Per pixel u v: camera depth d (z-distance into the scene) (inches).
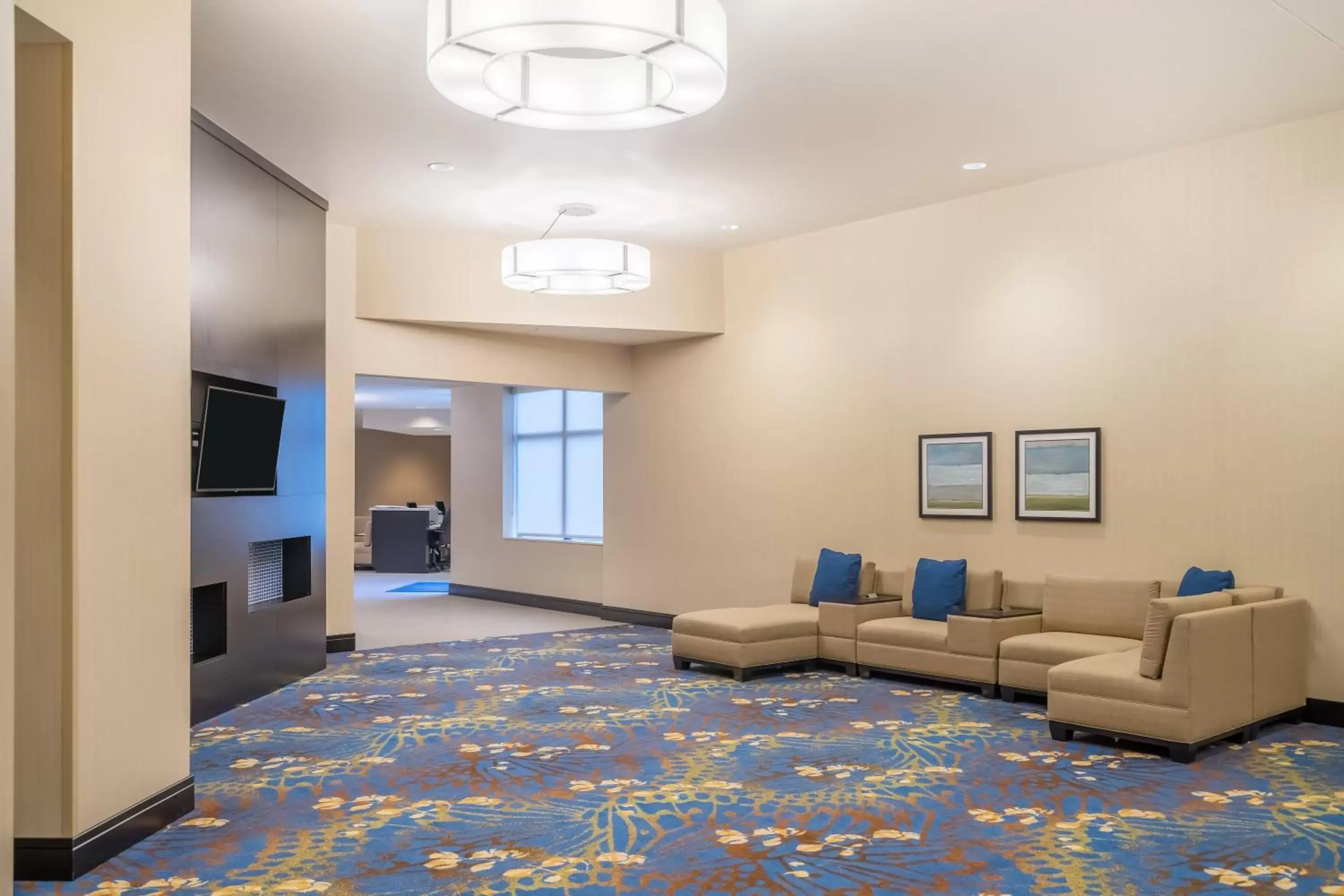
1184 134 285.1
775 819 191.6
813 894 155.9
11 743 86.7
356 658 371.9
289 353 315.3
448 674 341.1
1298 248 273.9
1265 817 191.5
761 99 257.4
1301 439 273.1
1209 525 289.9
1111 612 295.7
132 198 177.2
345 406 382.9
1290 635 263.9
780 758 234.2
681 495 446.0
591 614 492.1
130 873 165.2
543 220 374.0
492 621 477.1
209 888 158.7
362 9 206.4
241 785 213.8
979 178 326.0
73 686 162.4
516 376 430.9
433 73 187.2
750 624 332.8
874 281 374.3
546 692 310.7
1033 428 329.1
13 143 88.0
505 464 557.9
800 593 381.4
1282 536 276.4
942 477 352.2
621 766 228.4
